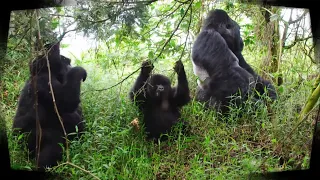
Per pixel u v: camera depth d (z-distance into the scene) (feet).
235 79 9.57
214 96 9.65
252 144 8.21
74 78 8.14
